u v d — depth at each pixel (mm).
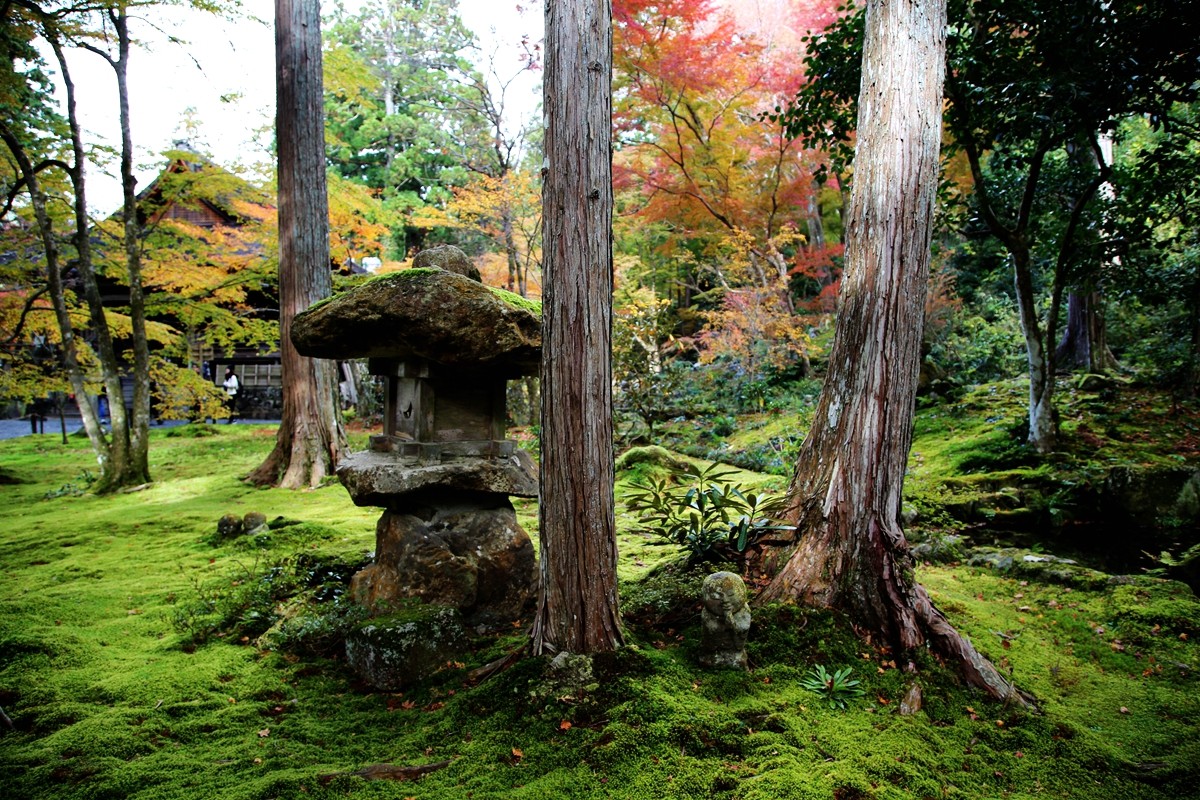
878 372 3688
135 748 2812
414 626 3355
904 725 2959
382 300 3459
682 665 3189
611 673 3018
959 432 8594
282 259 9125
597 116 2947
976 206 7809
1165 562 4973
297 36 8891
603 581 3113
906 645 3402
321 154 9227
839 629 3449
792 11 15539
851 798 2469
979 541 5895
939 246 13734
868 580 3572
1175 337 9273
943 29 3859
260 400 19828
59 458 12656
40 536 6629
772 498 4156
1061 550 5777
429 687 3262
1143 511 5762
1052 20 5469
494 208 14641
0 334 10742
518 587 4191
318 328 3688
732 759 2656
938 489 6621
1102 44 5418
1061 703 3338
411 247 22562
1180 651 3869
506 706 2943
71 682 3455
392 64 23438
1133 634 4070
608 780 2520
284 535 6215
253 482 9055
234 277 11047
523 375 4238
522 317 3576
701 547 4219
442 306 3428
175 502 8125
